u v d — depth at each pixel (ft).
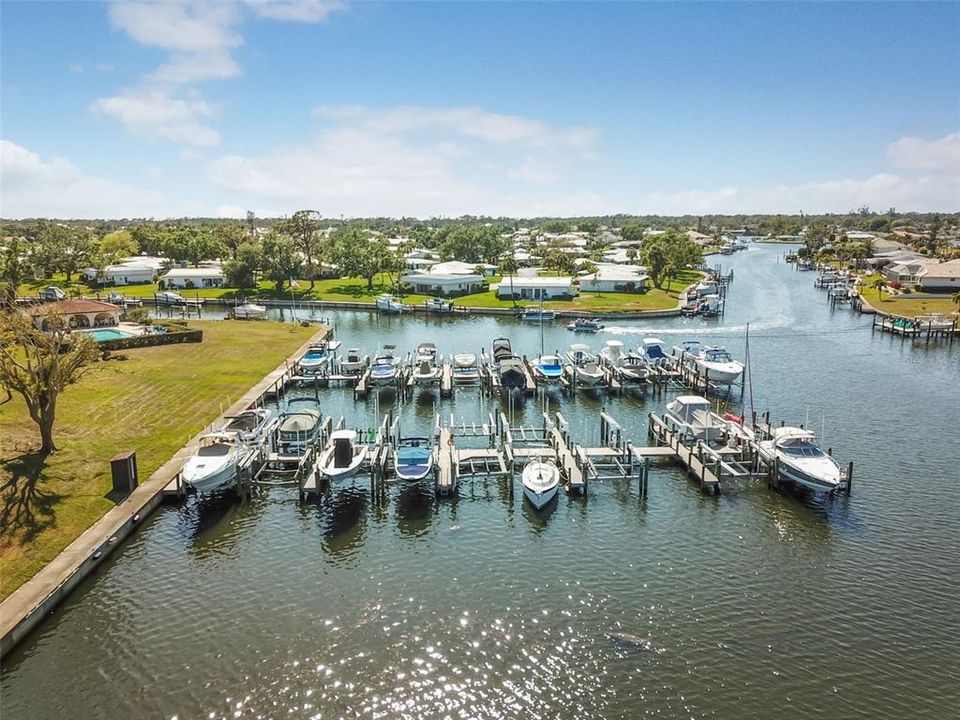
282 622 85.56
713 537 107.14
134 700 72.54
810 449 125.49
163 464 126.72
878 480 127.65
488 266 500.74
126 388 178.81
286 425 139.74
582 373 193.57
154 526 109.50
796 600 90.02
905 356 239.30
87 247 516.32
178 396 173.17
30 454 127.54
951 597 90.43
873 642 81.46
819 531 108.68
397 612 87.81
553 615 87.10
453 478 123.44
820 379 205.87
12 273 401.90
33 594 85.76
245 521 112.37
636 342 270.26
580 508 117.60
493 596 91.40
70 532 100.83
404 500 120.78
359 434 150.20
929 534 107.24
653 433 152.87
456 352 255.50
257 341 252.01
